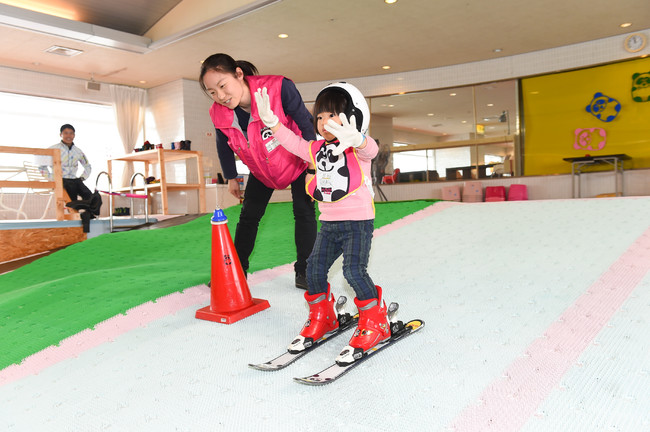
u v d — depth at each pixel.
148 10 7.60
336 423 1.18
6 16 6.32
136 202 10.09
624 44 7.76
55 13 7.48
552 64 8.44
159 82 10.02
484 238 3.33
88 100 9.75
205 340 1.87
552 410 1.17
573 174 8.01
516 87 8.86
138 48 7.81
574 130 8.45
